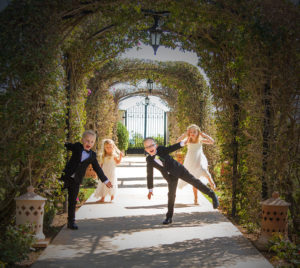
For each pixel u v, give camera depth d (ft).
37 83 12.97
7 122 11.95
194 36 19.21
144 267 11.05
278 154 14.16
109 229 15.76
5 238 12.04
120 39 21.71
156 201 22.94
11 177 13.62
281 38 13.12
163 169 17.10
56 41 13.97
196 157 21.24
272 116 14.29
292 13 13.01
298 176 14.21
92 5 14.76
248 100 15.75
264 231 13.46
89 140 15.83
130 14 16.96
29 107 13.05
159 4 15.51
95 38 20.42
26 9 12.42
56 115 14.98
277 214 13.19
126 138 65.21
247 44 14.05
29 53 12.41
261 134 14.78
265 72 13.83
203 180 31.14
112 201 22.84
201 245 13.46
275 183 14.33
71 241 13.87
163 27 20.02
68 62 20.15
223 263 11.48
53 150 14.70
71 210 15.87
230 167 19.11
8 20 12.30
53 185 16.76
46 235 14.83
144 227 16.15
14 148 12.23
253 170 15.98
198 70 34.50
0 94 12.01
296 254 11.18
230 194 19.16
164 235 14.83
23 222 12.89
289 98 13.44
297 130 13.80
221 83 18.98
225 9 14.15
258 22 13.38
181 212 19.49
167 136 71.20
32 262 11.67
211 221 17.37
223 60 18.62
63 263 11.38
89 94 33.91
